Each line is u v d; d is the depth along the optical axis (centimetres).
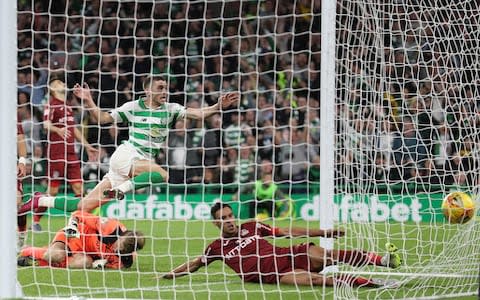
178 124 3403
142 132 2173
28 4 3603
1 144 1333
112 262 1836
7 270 1330
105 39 3612
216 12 3669
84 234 1805
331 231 1655
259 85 3534
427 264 1881
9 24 1335
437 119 2611
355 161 1973
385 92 2033
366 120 1898
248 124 3434
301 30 3606
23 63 3484
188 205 3262
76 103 3325
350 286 1565
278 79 3538
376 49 1798
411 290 1584
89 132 3269
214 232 2725
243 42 3603
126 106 2175
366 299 1488
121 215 3222
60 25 3612
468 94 2250
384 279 1673
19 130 2062
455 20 2006
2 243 1330
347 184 1800
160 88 2127
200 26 3634
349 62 1864
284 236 1662
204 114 2142
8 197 1331
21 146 2064
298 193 3344
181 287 1609
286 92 3519
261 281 1596
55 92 2417
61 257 1806
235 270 1639
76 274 1748
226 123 3434
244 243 1641
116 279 1695
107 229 1812
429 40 2433
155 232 2720
